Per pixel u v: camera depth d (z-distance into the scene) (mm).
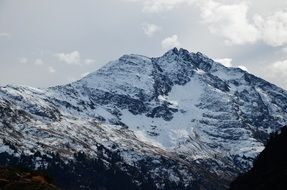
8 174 184875
